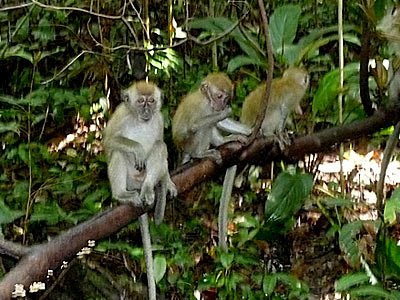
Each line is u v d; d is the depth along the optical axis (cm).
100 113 1174
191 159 842
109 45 1116
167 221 1066
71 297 898
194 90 941
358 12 887
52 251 535
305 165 1055
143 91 764
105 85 1139
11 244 529
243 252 957
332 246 1041
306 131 1005
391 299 686
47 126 1195
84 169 1084
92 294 912
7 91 1203
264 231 923
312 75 1184
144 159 723
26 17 1052
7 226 958
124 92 777
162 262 793
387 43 885
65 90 1135
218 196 1083
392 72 855
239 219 1049
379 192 839
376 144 1164
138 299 928
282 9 975
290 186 855
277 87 894
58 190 1012
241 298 882
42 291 864
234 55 1240
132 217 668
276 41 962
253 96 918
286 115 907
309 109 1041
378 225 794
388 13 770
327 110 977
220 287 884
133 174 739
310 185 859
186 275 928
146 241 732
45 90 1125
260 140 770
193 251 1011
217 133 863
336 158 1136
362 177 1110
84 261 930
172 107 1124
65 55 1200
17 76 1169
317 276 1009
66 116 1202
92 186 1047
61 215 909
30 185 955
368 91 816
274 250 1039
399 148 1155
